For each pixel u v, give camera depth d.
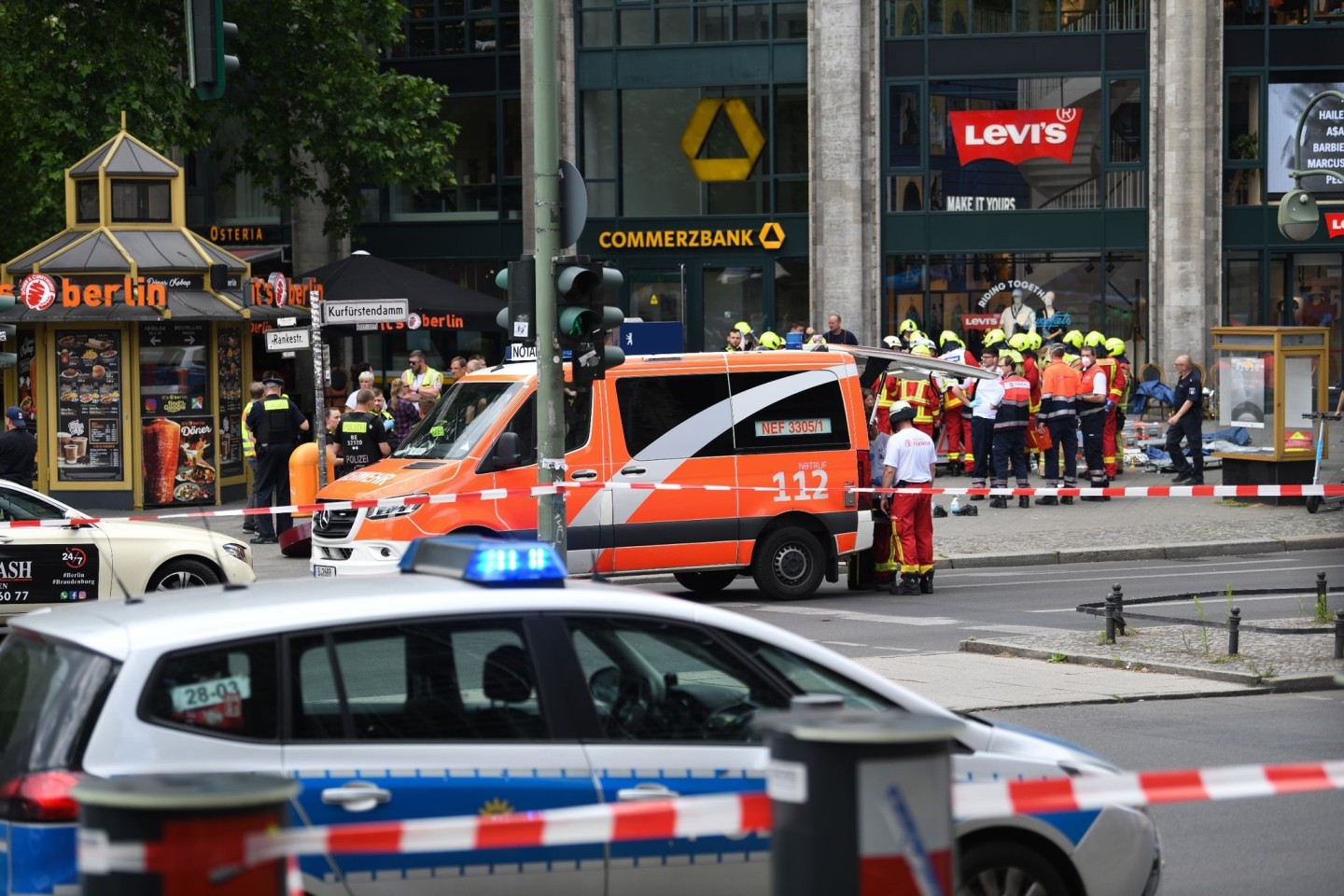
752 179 109.44
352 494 46.22
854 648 39.62
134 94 86.75
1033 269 107.25
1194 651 36.94
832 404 49.91
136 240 74.56
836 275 107.31
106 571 44.00
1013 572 56.34
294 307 79.75
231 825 9.70
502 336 112.94
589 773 15.14
